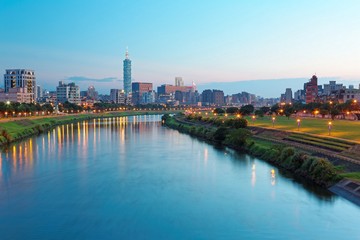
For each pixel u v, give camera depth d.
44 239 53.00
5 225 58.09
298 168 88.12
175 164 104.56
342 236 53.22
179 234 54.44
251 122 196.50
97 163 106.31
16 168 98.62
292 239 52.56
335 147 97.75
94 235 54.19
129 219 60.47
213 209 64.94
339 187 70.75
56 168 98.88
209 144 149.00
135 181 84.88
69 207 66.38
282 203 67.19
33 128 194.50
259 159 110.12
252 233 54.59
